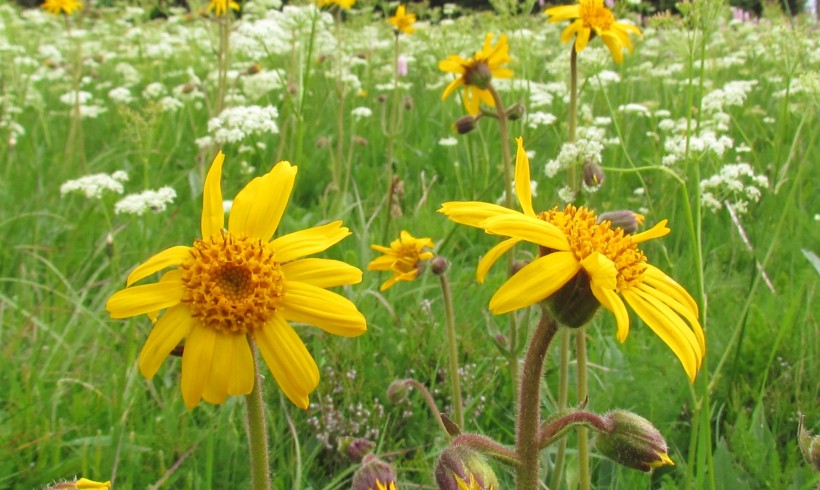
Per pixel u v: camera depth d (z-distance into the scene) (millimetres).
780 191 819
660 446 309
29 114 1310
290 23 752
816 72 676
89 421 480
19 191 896
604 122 940
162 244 741
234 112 733
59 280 661
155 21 2027
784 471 461
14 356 545
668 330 304
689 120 459
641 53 1530
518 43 1133
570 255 300
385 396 532
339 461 490
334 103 1237
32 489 436
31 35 1761
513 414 514
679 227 759
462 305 642
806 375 530
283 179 328
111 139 1227
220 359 302
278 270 313
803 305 594
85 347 562
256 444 317
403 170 1004
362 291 631
